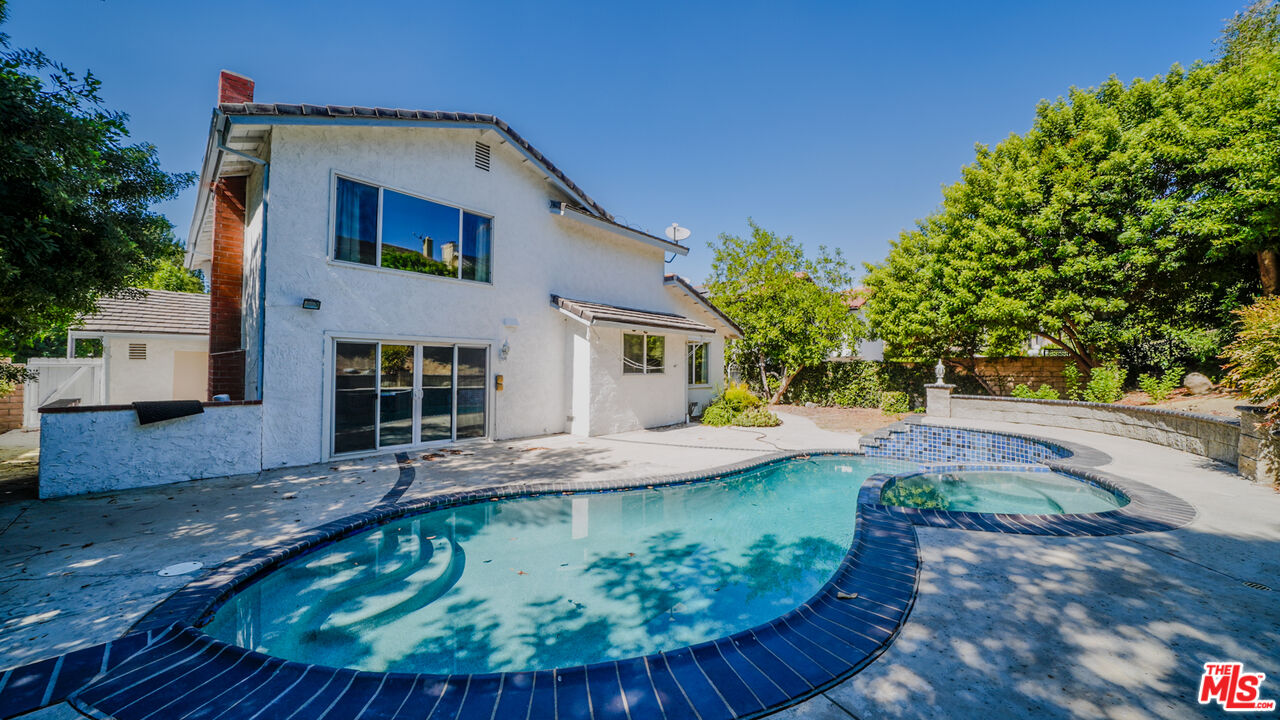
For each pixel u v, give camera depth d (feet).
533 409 37.76
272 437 25.73
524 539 18.35
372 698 7.80
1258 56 42.24
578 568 15.88
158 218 23.79
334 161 27.66
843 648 9.00
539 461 28.78
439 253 32.22
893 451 35.68
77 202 17.29
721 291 68.39
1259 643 8.97
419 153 31.04
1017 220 45.98
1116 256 41.19
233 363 31.01
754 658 8.73
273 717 7.38
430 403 31.94
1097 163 42.98
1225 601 10.67
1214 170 36.45
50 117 15.84
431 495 21.13
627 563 16.34
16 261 16.71
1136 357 48.14
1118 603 10.64
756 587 14.62
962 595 11.13
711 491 25.30
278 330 25.85
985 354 56.24
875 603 10.75
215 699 7.87
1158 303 46.65
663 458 30.19
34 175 15.37
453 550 17.26
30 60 15.80
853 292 85.97
